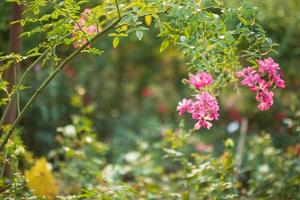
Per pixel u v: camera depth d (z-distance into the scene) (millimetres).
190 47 2969
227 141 4207
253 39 3045
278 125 6574
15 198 3439
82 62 7703
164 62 8844
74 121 5055
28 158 4719
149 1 3072
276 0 4949
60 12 3123
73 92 7266
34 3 3162
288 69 5953
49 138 6688
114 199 3566
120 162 6453
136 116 8453
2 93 3932
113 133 7645
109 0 3305
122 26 3193
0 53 3193
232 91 6488
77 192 4578
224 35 3004
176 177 4973
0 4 4594
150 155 5703
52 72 3199
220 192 3975
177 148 4488
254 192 4574
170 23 3068
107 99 8398
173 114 8570
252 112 6668
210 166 4059
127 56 8688
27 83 6430
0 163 3457
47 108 6754
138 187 4809
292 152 4887
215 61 3061
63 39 3203
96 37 3141
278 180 4617
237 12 3049
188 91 8609
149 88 9078
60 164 4855
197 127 2973
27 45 5551
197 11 2979
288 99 6199
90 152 5441
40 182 4301
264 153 5047
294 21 5238
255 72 3021
